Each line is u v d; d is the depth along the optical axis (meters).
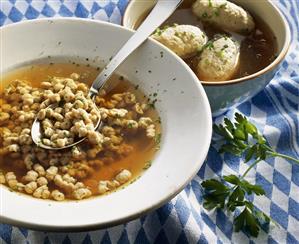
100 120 0.58
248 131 0.60
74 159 0.54
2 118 0.57
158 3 0.65
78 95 0.58
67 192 0.52
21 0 0.74
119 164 0.55
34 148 0.55
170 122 0.56
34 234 0.54
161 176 0.51
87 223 0.46
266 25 0.71
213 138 0.64
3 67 0.61
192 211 0.57
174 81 0.58
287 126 0.66
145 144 0.56
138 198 0.49
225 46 0.66
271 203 0.60
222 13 0.70
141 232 0.56
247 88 0.62
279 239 0.57
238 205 0.57
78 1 0.75
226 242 0.56
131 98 0.60
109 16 0.75
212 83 0.61
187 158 0.51
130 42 0.61
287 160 0.63
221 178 0.62
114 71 0.61
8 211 0.47
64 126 0.56
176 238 0.56
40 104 0.58
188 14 0.73
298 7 0.80
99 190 0.52
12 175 0.53
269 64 0.65
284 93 0.71
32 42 0.62
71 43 0.63
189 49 0.66
